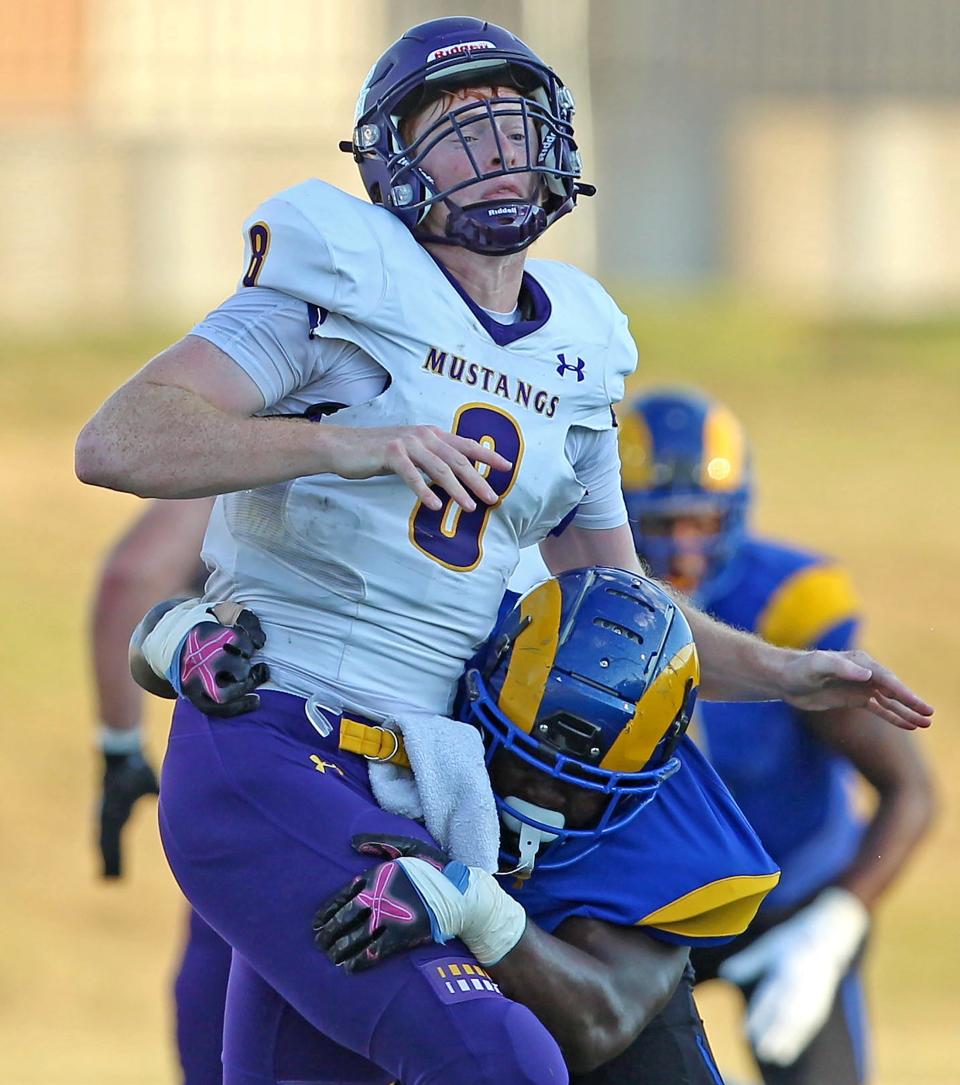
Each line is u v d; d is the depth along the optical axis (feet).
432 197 37.29
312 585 37.47
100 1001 96.73
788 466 157.69
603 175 196.54
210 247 192.24
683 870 39.32
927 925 101.86
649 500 59.31
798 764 58.44
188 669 37.06
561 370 38.29
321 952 35.01
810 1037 56.18
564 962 36.91
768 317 188.24
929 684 127.65
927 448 162.61
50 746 120.06
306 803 35.94
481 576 37.88
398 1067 34.65
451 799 36.83
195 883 36.55
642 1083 41.37
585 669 37.42
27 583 138.00
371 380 36.88
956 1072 77.56
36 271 190.19
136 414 35.29
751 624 60.08
